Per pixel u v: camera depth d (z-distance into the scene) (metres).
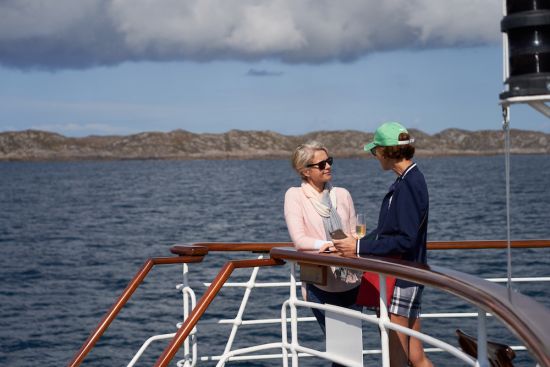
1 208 77.19
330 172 4.17
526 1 2.28
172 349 3.53
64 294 22.94
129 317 17.28
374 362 8.54
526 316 2.06
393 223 3.57
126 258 33.38
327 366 9.91
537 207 56.28
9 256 35.09
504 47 2.38
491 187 94.38
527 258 23.30
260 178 165.62
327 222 4.12
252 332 13.98
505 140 2.43
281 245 4.48
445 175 148.00
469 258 23.95
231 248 4.50
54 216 64.56
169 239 42.53
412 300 3.55
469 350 2.67
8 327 17.53
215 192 104.31
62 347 15.30
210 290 3.67
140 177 187.12
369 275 3.63
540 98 2.23
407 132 3.63
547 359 1.82
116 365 13.05
